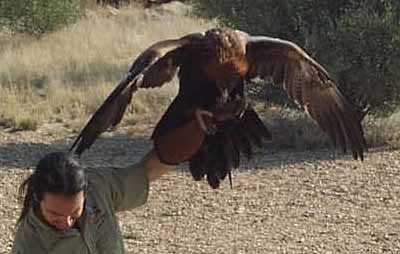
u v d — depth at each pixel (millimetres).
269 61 4285
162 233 11023
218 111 4176
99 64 21812
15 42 25094
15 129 17000
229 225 11305
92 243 4426
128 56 23484
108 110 3799
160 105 18109
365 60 14906
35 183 4180
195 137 4355
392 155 14305
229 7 16562
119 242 4590
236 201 12227
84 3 30672
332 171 13562
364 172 13500
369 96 15172
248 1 16203
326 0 15648
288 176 13328
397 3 15320
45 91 19531
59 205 4141
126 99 3791
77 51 23609
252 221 11438
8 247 10578
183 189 12688
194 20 26750
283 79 4352
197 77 4070
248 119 4309
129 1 32750
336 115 4543
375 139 14883
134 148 15469
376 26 14836
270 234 10930
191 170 4430
